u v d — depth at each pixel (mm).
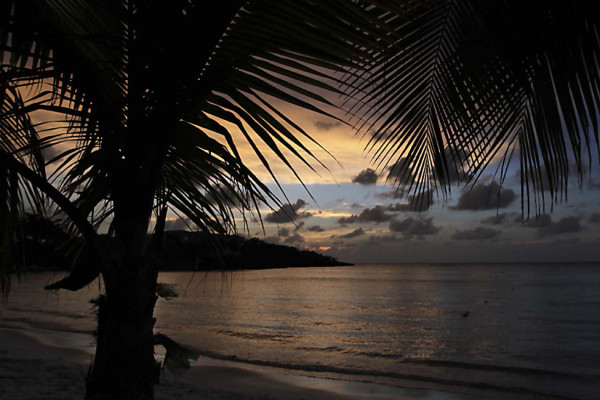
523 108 1770
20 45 1715
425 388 10398
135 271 1688
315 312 30516
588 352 16000
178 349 2006
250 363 13141
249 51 1401
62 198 1596
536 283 66562
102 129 1728
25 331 16859
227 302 38344
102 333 1698
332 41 1309
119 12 1419
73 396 7102
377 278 93938
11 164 1528
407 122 2014
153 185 1704
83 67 1594
